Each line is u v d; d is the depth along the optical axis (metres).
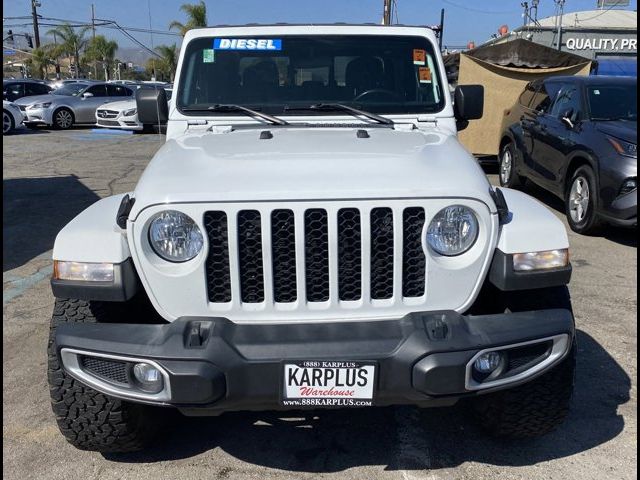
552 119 7.43
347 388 2.22
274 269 2.31
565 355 2.39
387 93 3.59
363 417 3.14
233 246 2.26
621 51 31.94
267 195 2.23
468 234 2.35
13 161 11.79
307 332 2.27
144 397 2.26
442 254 2.36
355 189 2.26
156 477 2.67
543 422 2.70
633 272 5.27
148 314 2.68
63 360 2.32
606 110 6.70
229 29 3.66
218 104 3.52
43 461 2.77
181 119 3.46
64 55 51.97
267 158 2.56
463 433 2.99
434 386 2.20
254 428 3.04
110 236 2.37
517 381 2.33
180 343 2.20
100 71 52.56
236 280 2.29
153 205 2.25
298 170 2.41
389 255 2.34
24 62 56.12
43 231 6.68
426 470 2.71
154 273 2.30
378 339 2.24
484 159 10.98
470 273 2.37
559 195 6.96
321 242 2.30
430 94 3.61
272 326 2.32
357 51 3.61
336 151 2.67
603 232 6.36
